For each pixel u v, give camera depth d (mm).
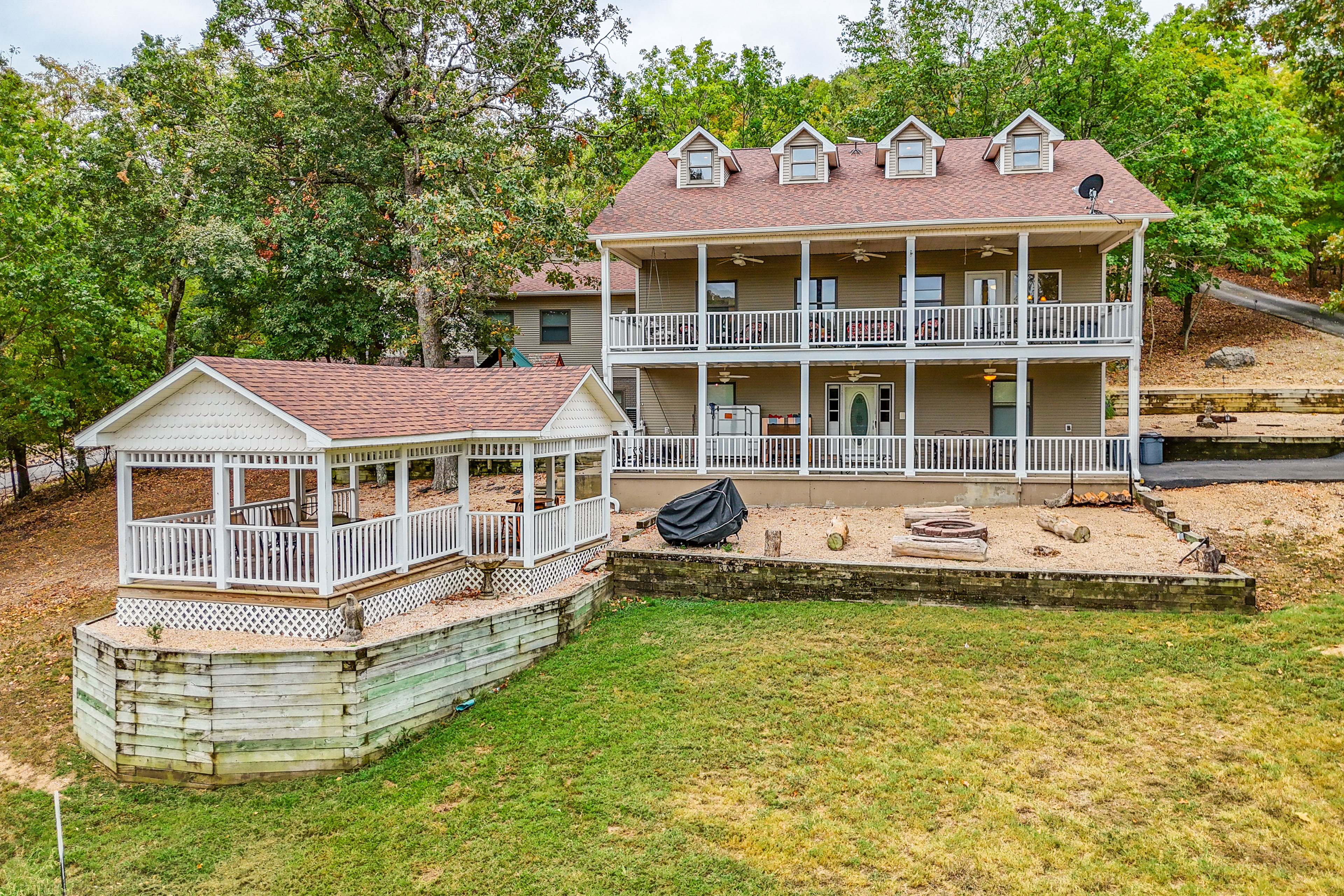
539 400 12930
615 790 8164
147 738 9609
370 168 21734
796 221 18438
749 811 7641
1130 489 16828
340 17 20859
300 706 9320
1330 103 16500
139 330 25453
